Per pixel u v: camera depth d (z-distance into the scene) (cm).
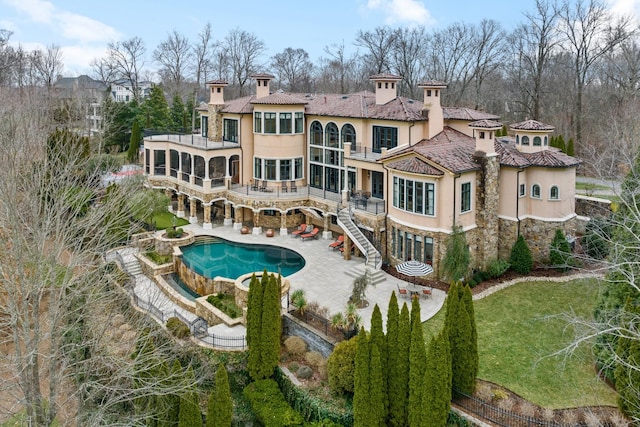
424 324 2522
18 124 2439
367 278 3033
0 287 2027
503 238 3256
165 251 3631
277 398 2206
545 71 6381
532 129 3219
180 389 1783
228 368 2378
